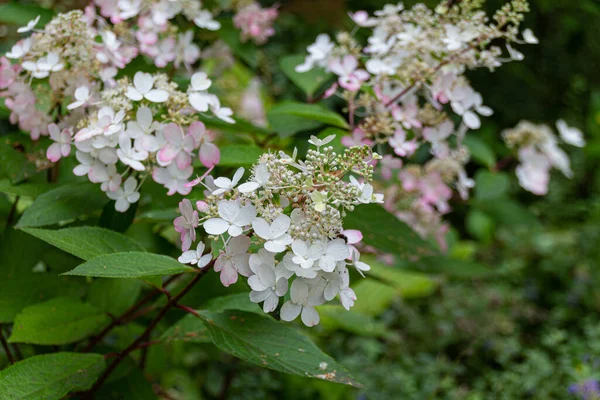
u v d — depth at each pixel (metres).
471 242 2.30
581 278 2.15
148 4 0.94
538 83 2.91
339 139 0.94
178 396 1.33
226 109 0.86
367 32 1.58
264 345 0.76
